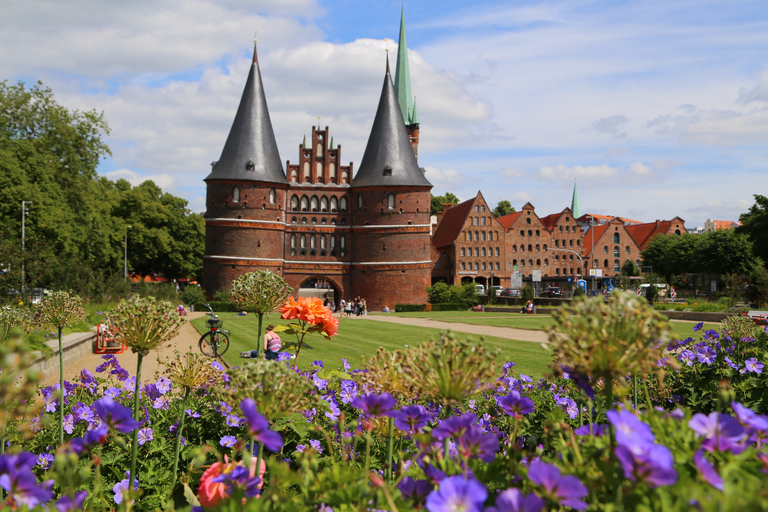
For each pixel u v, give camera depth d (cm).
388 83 7012
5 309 655
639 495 159
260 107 6669
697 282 5150
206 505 224
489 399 538
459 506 149
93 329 1986
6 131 4591
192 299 5884
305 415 396
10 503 166
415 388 259
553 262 9669
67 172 4734
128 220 7112
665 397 568
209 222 6450
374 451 392
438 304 6612
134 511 348
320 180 7062
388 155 6869
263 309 516
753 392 577
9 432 350
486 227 9044
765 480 159
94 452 395
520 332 2809
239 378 245
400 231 6806
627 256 10312
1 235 2461
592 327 195
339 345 2173
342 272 6969
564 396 557
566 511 182
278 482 204
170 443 459
